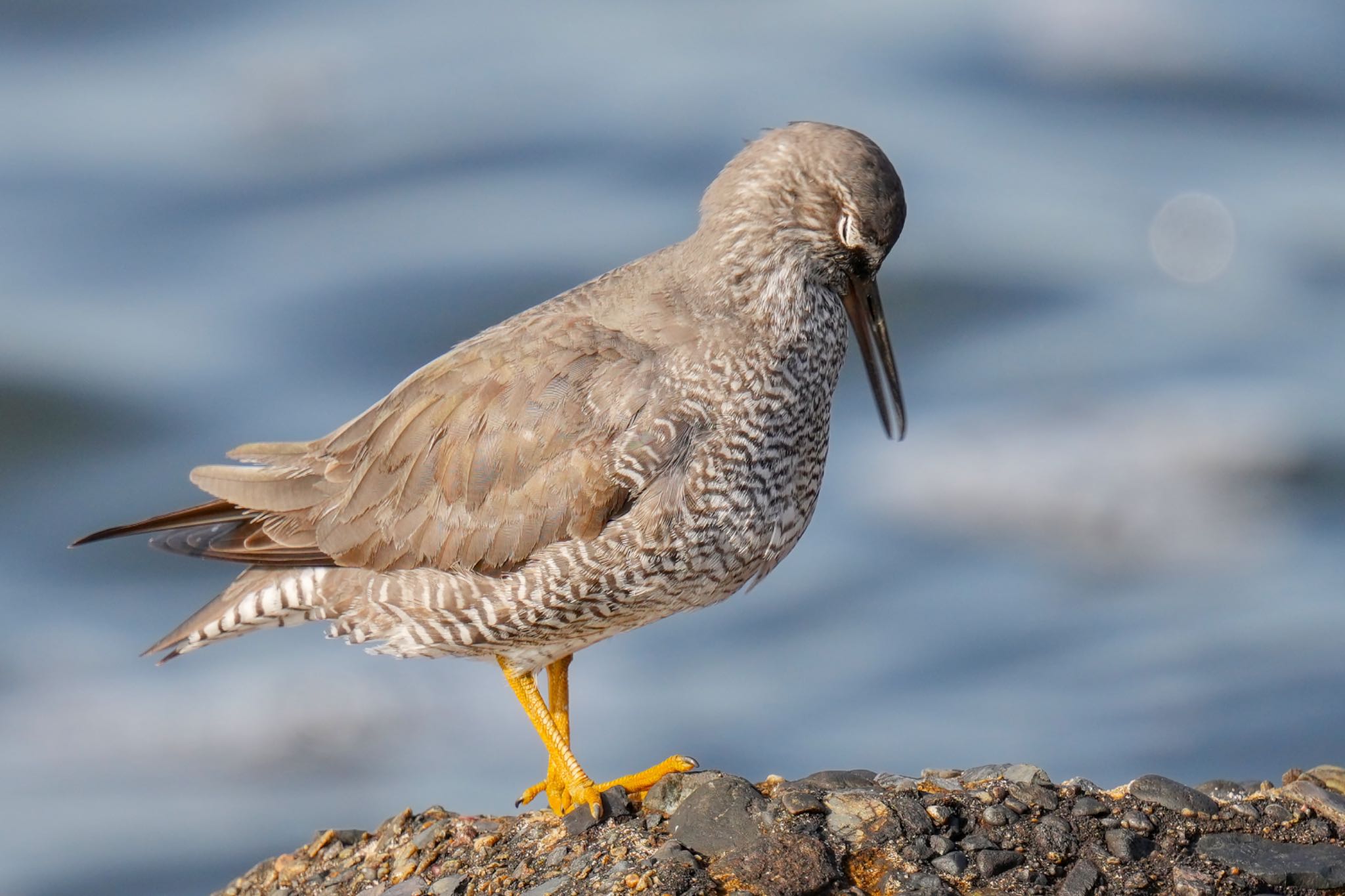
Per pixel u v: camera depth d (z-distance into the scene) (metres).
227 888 8.52
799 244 8.92
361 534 8.73
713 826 7.53
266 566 9.10
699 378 8.51
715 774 8.08
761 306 8.80
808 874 7.13
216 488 9.07
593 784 8.21
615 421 8.38
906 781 8.06
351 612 8.87
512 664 8.89
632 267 9.16
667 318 8.70
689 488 8.38
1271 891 7.20
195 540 9.05
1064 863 7.34
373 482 8.73
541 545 8.41
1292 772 8.37
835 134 9.03
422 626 8.70
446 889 7.68
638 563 8.38
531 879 7.56
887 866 7.25
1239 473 20.39
